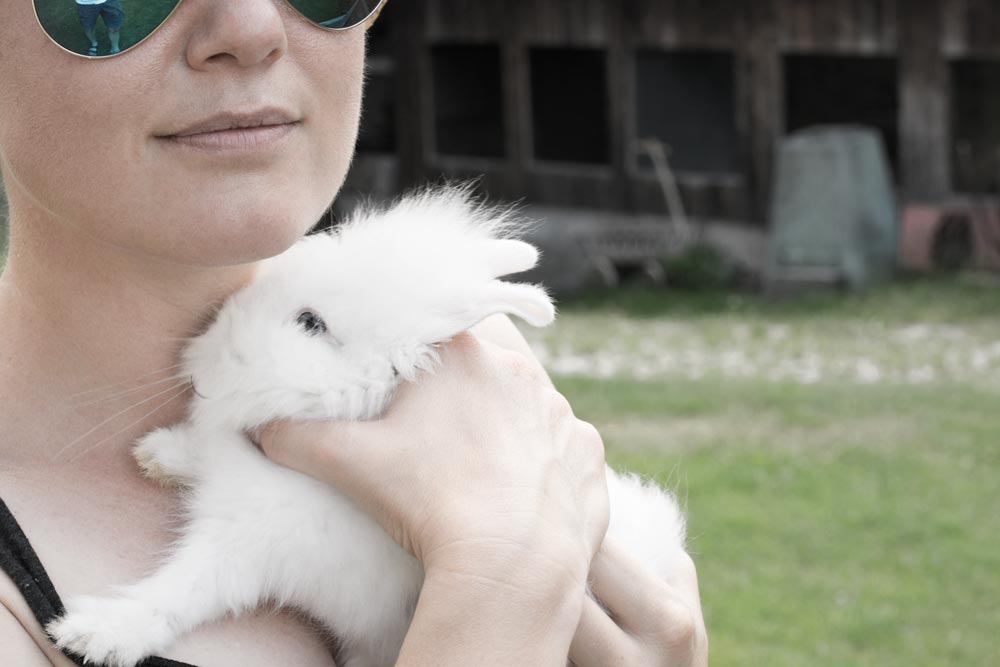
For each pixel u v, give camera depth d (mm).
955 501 2826
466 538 720
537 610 713
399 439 757
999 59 5039
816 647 2256
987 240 5133
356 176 6609
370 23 755
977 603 2393
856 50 5309
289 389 785
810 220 5016
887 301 4797
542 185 6156
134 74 689
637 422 3379
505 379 796
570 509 750
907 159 5281
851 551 2605
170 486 787
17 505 742
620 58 5828
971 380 3762
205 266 729
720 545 2637
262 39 692
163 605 738
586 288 5438
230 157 706
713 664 2189
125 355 777
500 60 6246
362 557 788
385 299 803
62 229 744
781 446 3182
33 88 696
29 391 761
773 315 4754
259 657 765
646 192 5844
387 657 813
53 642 708
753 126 5551
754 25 5492
